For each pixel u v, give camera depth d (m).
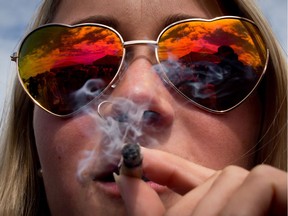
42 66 0.24
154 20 0.23
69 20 0.25
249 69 0.24
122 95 0.21
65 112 0.23
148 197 0.16
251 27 0.24
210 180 0.15
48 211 0.29
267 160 0.25
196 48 0.23
